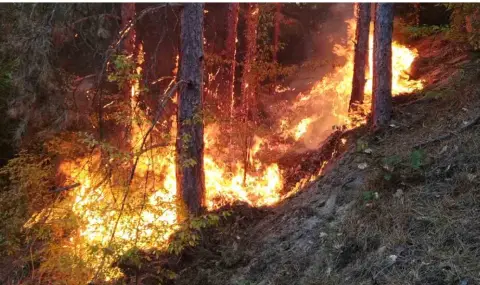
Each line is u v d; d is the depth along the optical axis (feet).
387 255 12.55
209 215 16.05
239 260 16.51
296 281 13.85
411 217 13.39
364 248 13.37
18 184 17.46
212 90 33.50
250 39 30.94
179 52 18.80
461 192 13.48
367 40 27.04
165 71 32.99
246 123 27.99
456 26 26.73
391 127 20.02
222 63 33.35
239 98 35.96
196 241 16.83
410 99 23.12
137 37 32.89
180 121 18.60
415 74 28.63
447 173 14.52
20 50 18.28
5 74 21.17
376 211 14.42
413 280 11.27
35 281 16.60
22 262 17.65
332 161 22.04
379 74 20.57
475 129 15.92
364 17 26.84
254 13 31.86
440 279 10.90
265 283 14.51
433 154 15.85
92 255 14.76
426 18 39.81
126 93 18.60
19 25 18.76
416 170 15.15
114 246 14.06
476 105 17.80
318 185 19.61
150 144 16.71
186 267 16.72
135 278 15.67
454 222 12.46
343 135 23.40
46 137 18.60
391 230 13.39
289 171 27.32
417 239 12.54
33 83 18.40
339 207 16.48
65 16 19.35
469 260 11.03
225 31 38.81
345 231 14.57
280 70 31.22
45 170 17.84
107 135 19.39
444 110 19.48
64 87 19.15
